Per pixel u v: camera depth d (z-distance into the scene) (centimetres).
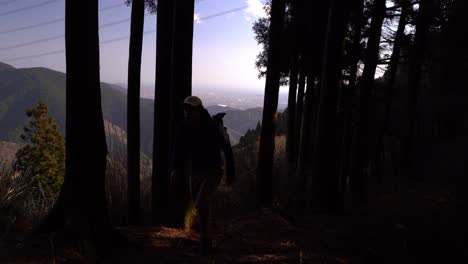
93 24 365
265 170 777
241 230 544
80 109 365
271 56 780
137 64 600
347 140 1305
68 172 371
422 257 501
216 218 673
